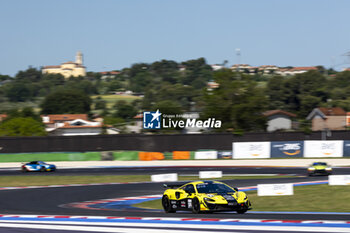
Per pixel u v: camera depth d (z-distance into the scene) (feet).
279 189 255.91
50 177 440.04
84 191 328.70
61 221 156.56
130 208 232.73
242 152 608.60
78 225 144.25
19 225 148.56
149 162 597.93
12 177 444.55
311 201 219.82
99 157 618.44
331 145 600.80
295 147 602.85
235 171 476.13
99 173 478.18
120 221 150.20
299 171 461.37
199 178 408.87
